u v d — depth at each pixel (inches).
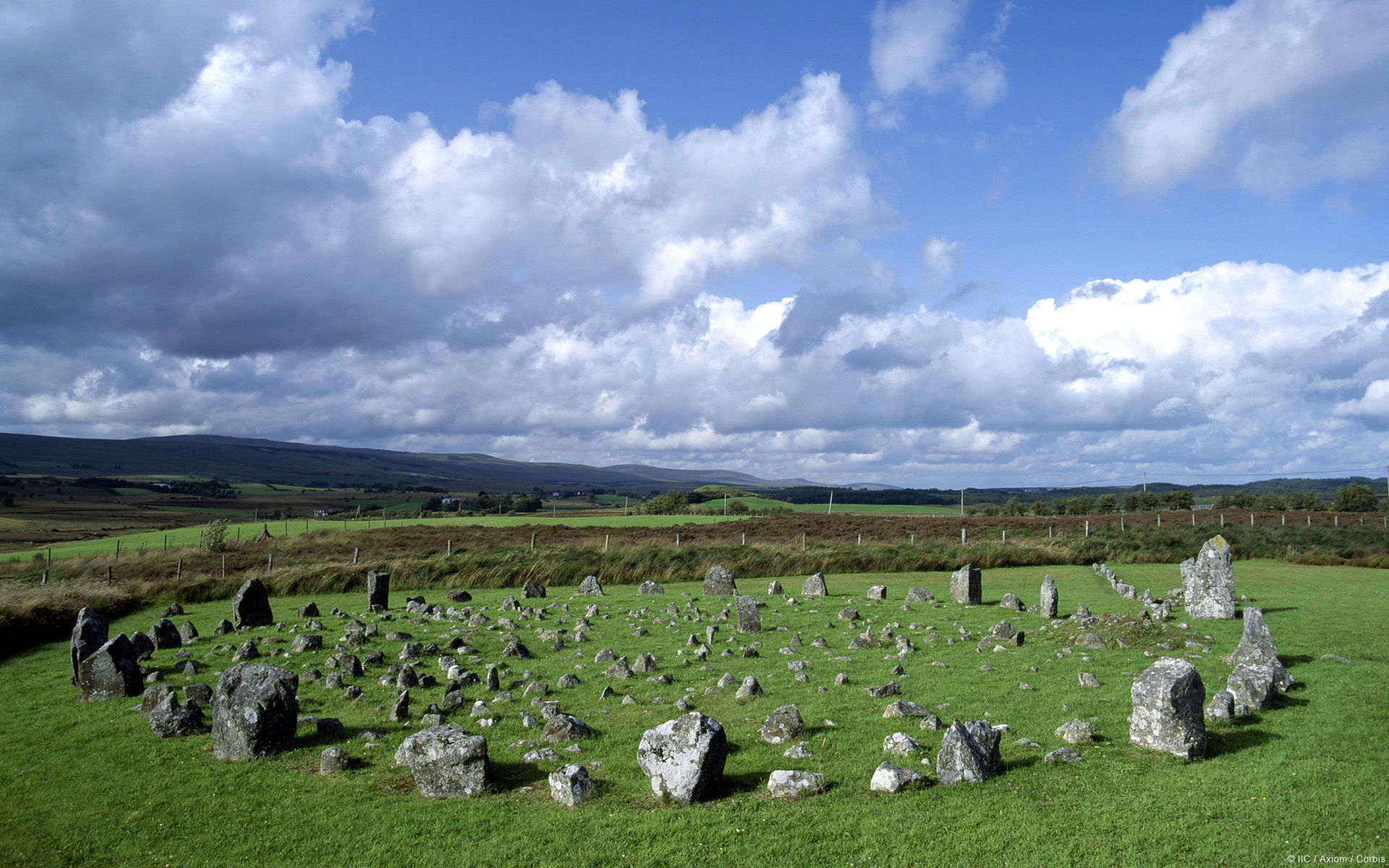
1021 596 1187.3
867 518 2625.5
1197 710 428.1
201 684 585.6
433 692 605.9
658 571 1501.0
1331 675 586.6
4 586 1171.9
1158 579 1360.7
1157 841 327.9
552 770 428.1
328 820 372.2
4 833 368.8
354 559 1569.9
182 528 3193.9
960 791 381.1
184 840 357.4
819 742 458.0
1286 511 2876.5
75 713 573.9
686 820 356.5
